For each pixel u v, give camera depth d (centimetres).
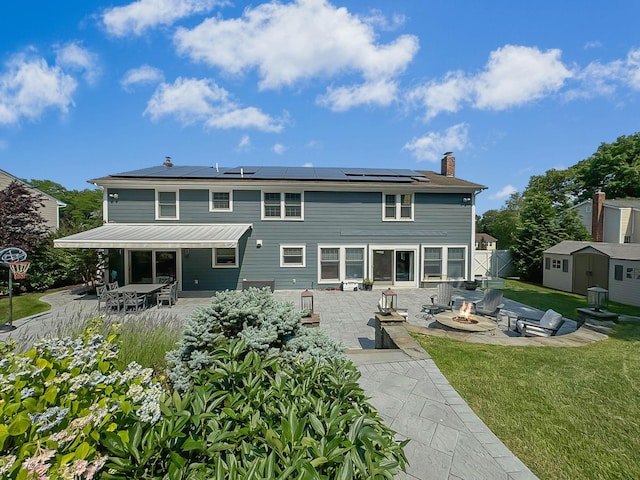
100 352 341
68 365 302
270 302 551
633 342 869
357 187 2148
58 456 196
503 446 434
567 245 2266
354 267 2195
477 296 1931
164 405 257
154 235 1759
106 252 1961
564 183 4769
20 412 226
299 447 221
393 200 2220
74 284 2389
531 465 399
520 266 2667
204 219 2081
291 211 2148
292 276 2139
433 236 2236
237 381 321
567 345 842
